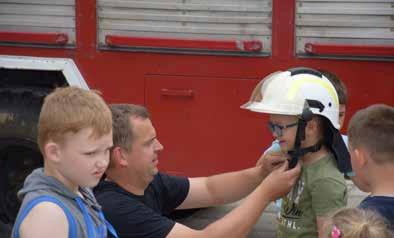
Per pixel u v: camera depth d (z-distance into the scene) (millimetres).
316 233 3242
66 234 2447
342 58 4863
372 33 4809
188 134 5133
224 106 5066
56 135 2477
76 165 2492
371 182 3031
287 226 3340
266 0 4914
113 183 3355
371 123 3016
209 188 3789
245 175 3771
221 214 5766
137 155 3268
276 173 3262
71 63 5168
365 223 2166
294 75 3334
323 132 3275
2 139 5430
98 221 2646
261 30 4945
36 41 5184
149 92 5137
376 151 2979
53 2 5145
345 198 3205
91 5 5102
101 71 5152
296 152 3250
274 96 3311
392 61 4816
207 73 5055
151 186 3615
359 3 4793
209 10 4977
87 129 2473
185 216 5664
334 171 3242
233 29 4973
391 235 2213
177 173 5176
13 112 5363
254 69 4992
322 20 4852
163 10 5031
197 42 5016
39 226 2402
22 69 5219
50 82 5422
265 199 3248
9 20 5207
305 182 3264
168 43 5043
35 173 2545
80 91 2572
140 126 3273
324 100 3252
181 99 5102
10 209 5660
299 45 4906
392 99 4855
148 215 3252
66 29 5156
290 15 4887
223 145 5105
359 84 4871
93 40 5137
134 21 5074
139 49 5090
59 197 2484
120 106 3355
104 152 2541
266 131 5043
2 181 5629
